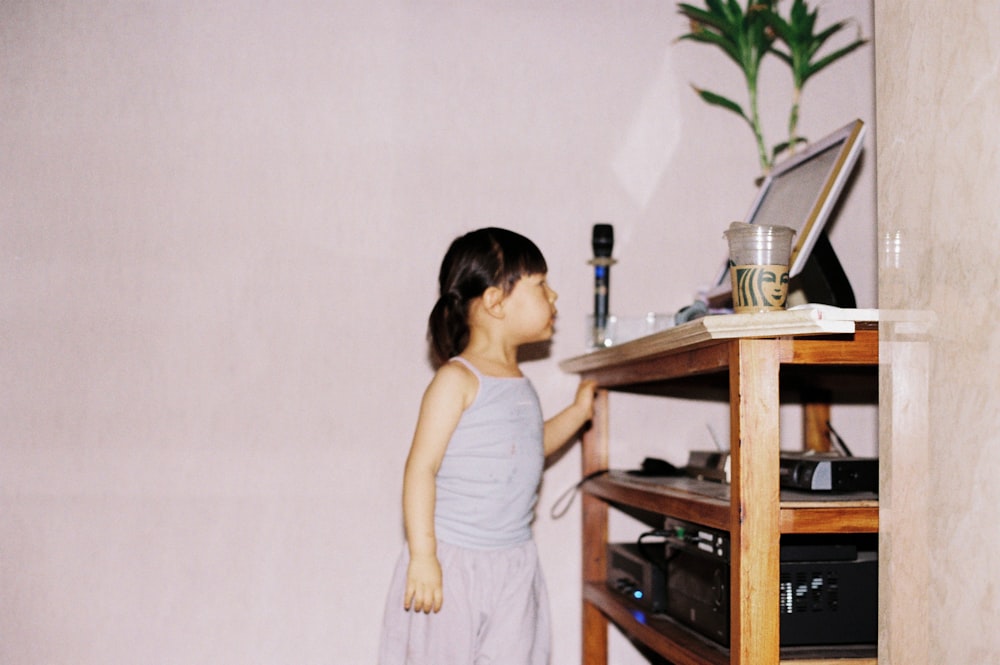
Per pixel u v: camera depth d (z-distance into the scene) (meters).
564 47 1.89
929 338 0.80
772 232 1.10
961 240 0.76
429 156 1.84
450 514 1.44
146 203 1.78
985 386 0.73
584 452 1.82
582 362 1.65
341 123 1.83
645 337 1.27
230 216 1.79
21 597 1.72
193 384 1.77
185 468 1.76
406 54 1.85
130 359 1.76
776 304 1.10
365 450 1.80
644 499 1.42
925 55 0.81
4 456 1.73
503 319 1.52
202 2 1.81
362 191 1.82
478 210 1.85
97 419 1.75
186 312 1.78
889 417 0.87
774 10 1.85
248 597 1.76
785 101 1.94
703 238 1.91
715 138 1.93
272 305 1.79
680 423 1.90
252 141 1.81
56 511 1.74
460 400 1.44
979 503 0.74
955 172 0.77
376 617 1.78
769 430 1.04
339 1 1.84
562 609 1.84
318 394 1.79
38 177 1.76
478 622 1.41
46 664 1.72
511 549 1.46
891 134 0.87
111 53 1.79
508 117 1.87
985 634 0.73
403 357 1.81
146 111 1.79
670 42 1.92
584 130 1.89
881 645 0.89
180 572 1.75
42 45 1.78
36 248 1.76
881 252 0.89
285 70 1.82
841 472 1.18
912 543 0.83
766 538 1.04
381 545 1.79
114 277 1.77
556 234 1.87
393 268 1.82
